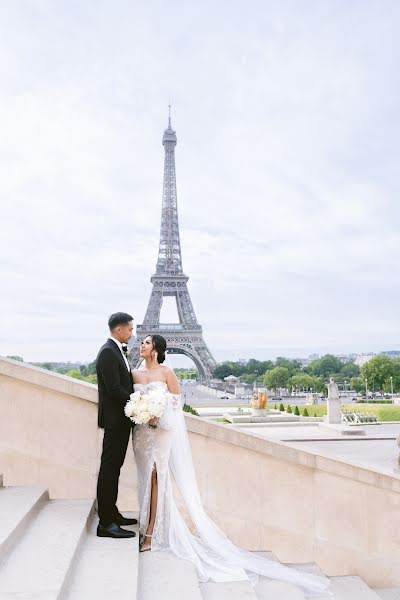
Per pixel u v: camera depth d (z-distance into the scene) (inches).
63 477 309.0
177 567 225.0
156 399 245.0
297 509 308.5
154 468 253.9
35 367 318.0
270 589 237.3
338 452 1169.4
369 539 306.8
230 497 308.2
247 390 5492.1
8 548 199.8
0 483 293.4
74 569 202.5
